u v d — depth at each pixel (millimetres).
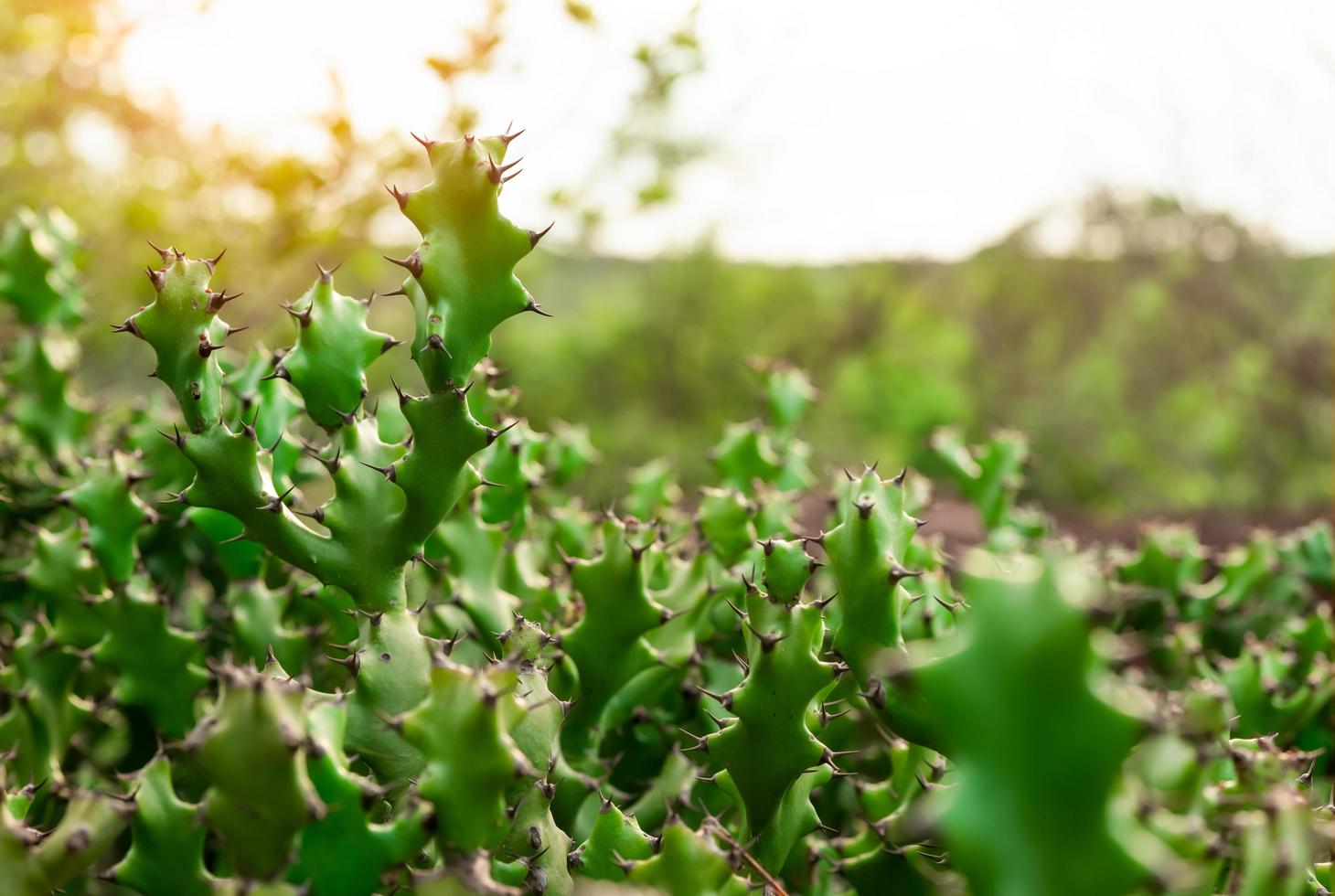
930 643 1057
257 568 1177
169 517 1283
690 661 1141
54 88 2805
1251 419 6074
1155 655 1444
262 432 1153
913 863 976
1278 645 1351
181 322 974
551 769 987
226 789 855
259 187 2506
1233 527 3223
